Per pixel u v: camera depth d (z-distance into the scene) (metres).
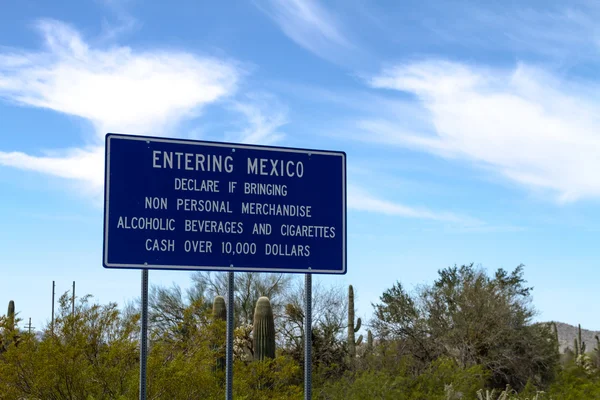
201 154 11.72
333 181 12.33
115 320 16.00
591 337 66.00
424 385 22.66
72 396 15.09
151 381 15.19
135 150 11.43
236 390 17.11
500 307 31.31
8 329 15.89
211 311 17.09
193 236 11.52
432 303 32.47
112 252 11.12
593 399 23.75
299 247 12.03
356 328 34.03
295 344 35.53
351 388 22.09
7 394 14.80
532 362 31.17
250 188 11.89
